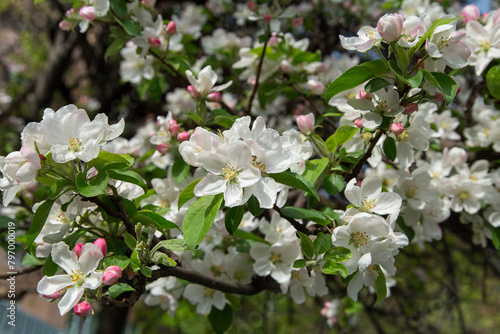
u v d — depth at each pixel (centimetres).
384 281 53
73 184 51
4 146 116
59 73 152
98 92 153
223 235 64
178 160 62
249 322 160
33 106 152
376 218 51
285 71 74
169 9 134
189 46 89
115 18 70
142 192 56
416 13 76
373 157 60
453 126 72
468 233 89
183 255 65
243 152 48
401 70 52
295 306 157
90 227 54
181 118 67
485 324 238
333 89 53
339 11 115
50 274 53
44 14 178
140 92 79
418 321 125
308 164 56
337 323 101
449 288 123
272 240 60
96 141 50
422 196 63
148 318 239
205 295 65
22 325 125
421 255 130
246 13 94
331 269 50
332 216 53
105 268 49
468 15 68
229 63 95
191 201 57
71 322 130
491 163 76
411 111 53
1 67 191
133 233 53
